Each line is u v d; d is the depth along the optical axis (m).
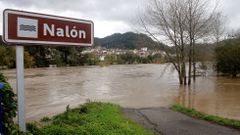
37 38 4.05
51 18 4.21
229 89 31.80
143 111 14.46
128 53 120.31
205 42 40.19
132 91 31.20
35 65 92.94
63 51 102.94
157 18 37.94
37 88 35.09
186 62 41.34
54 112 18.84
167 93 29.08
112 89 33.41
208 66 49.66
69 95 28.80
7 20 3.77
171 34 36.78
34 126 6.77
